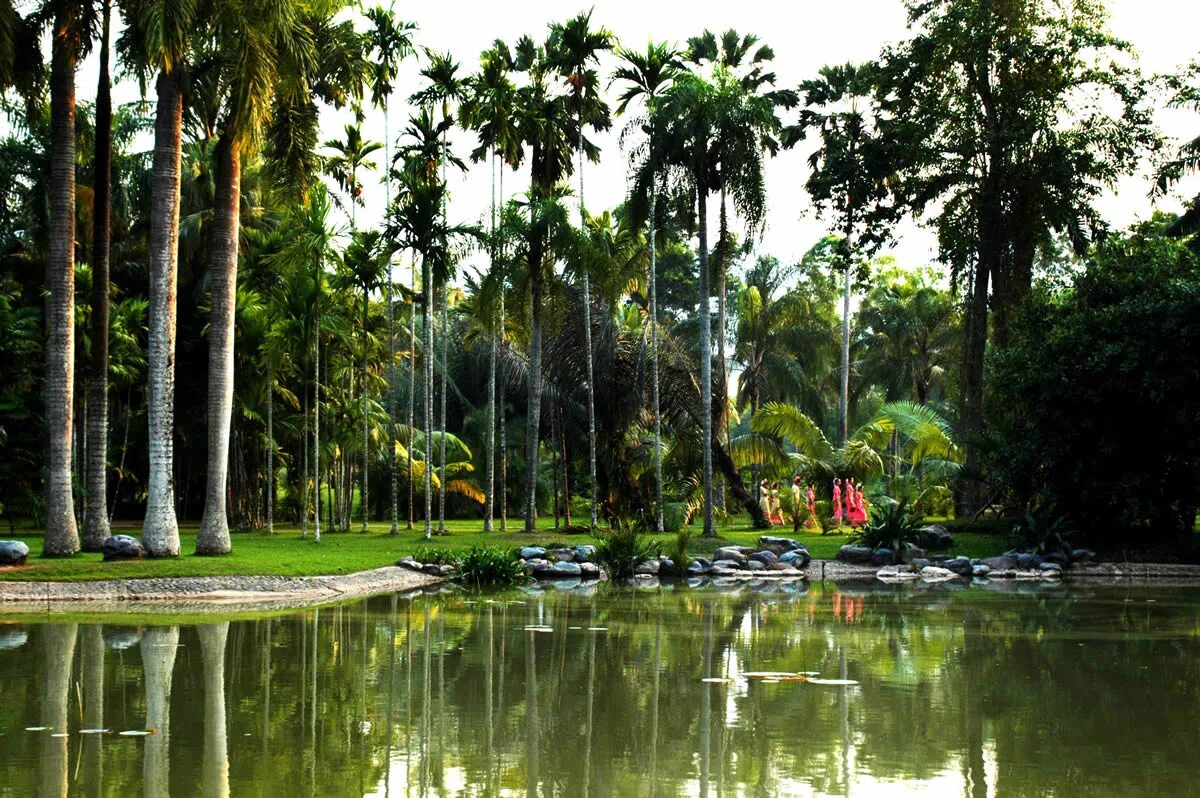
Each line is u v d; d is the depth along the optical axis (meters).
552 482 55.88
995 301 33.31
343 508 45.81
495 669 12.18
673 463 37.19
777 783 7.47
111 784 7.32
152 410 21.84
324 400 37.50
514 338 37.78
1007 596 21.88
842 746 8.59
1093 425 28.03
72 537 22.16
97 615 16.92
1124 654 13.62
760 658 13.08
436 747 8.53
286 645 13.77
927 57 32.91
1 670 11.69
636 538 27.52
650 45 31.77
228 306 23.59
